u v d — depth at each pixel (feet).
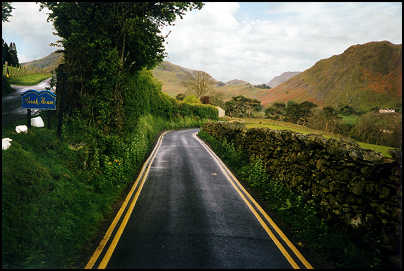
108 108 38.91
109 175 29.22
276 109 341.62
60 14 39.29
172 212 22.75
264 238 18.45
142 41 42.16
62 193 20.89
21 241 14.93
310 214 20.71
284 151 30.76
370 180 16.81
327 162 21.52
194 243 17.28
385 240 14.60
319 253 16.62
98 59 37.14
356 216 17.02
